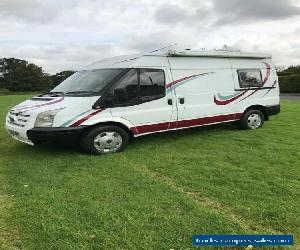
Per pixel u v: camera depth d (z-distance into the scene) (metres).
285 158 7.24
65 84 8.91
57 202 5.21
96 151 7.86
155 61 8.59
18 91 66.44
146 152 8.05
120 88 8.00
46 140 7.46
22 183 6.10
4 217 4.77
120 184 5.95
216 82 9.60
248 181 5.92
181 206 4.99
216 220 4.55
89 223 4.54
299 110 15.58
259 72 10.53
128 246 4.02
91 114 7.68
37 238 4.22
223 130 10.50
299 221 4.48
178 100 8.88
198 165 6.93
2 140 9.77
